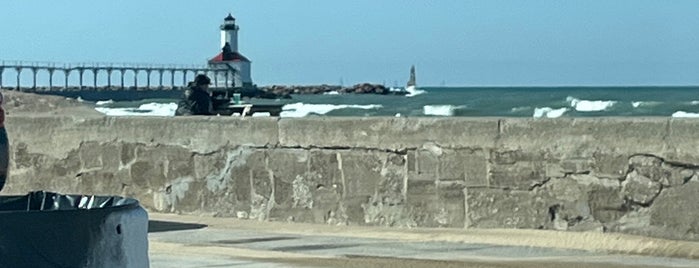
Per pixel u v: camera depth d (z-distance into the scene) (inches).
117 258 192.4
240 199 495.5
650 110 2694.4
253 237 456.4
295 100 4065.0
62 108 986.7
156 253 424.2
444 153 448.5
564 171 425.7
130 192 525.7
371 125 464.1
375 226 462.9
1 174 303.3
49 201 223.8
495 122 439.8
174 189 513.3
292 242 443.5
